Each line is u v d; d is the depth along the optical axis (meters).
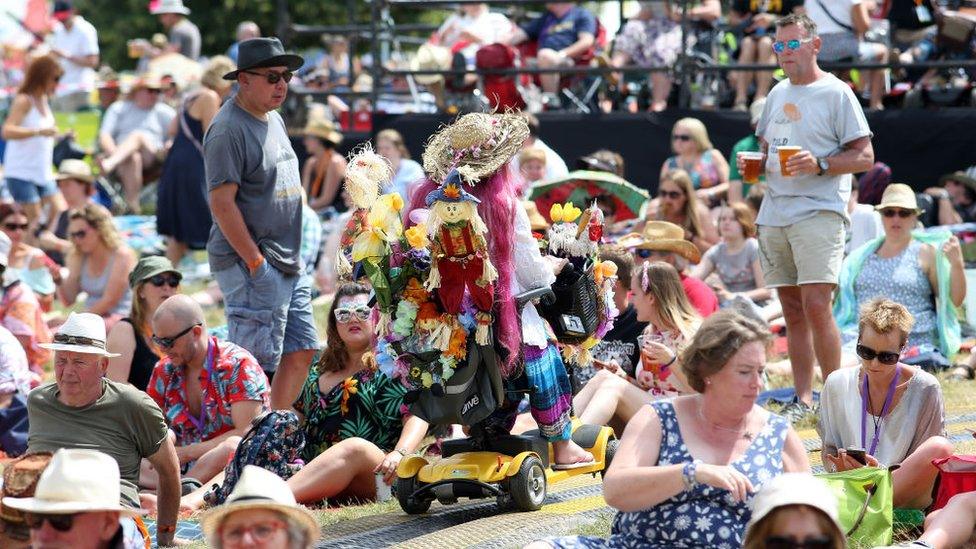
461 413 18.56
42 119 46.44
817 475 17.12
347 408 23.19
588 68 42.28
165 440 19.28
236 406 23.81
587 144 43.12
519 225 18.50
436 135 19.20
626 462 14.71
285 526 12.82
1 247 33.16
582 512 19.22
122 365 26.42
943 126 40.19
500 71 42.94
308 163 47.16
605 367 24.67
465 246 17.66
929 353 29.69
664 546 14.87
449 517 19.62
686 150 39.91
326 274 43.34
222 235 25.41
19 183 46.19
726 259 34.50
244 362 24.06
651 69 42.28
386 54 50.91
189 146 43.25
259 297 25.36
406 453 21.34
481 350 18.36
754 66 41.00
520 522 18.64
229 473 22.05
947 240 30.45
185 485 22.95
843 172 24.28
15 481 15.07
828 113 24.44
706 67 41.88
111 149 54.62
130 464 19.11
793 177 24.69
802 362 25.78
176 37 60.75
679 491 14.27
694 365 14.67
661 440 14.90
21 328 32.75
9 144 46.41
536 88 46.72
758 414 15.07
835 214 24.55
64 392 18.75
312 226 36.06
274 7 108.69
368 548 18.02
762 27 43.00
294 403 23.84
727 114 41.75
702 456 14.74
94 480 13.50
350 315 23.05
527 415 22.95
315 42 106.06
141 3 117.56
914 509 18.25
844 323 31.36
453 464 19.28
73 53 60.81
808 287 24.72
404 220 18.91
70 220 35.44
